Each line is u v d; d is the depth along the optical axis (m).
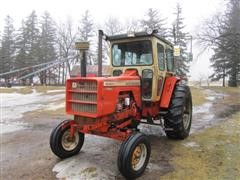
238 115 9.20
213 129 7.11
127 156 4.12
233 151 5.32
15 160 5.61
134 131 4.65
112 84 4.67
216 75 36.59
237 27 22.33
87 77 4.72
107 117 4.65
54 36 48.03
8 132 8.19
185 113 6.45
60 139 5.12
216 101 13.46
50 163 5.20
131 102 5.23
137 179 4.27
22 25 49.47
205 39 23.97
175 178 4.26
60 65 46.75
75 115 4.83
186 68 34.81
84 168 4.76
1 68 47.59
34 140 7.09
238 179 4.15
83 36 47.25
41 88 28.95
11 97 20.20
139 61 5.77
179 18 38.00
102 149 5.74
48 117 10.48
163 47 6.04
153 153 5.34
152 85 5.62
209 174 4.35
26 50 47.94
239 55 29.30
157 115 6.04
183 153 5.30
